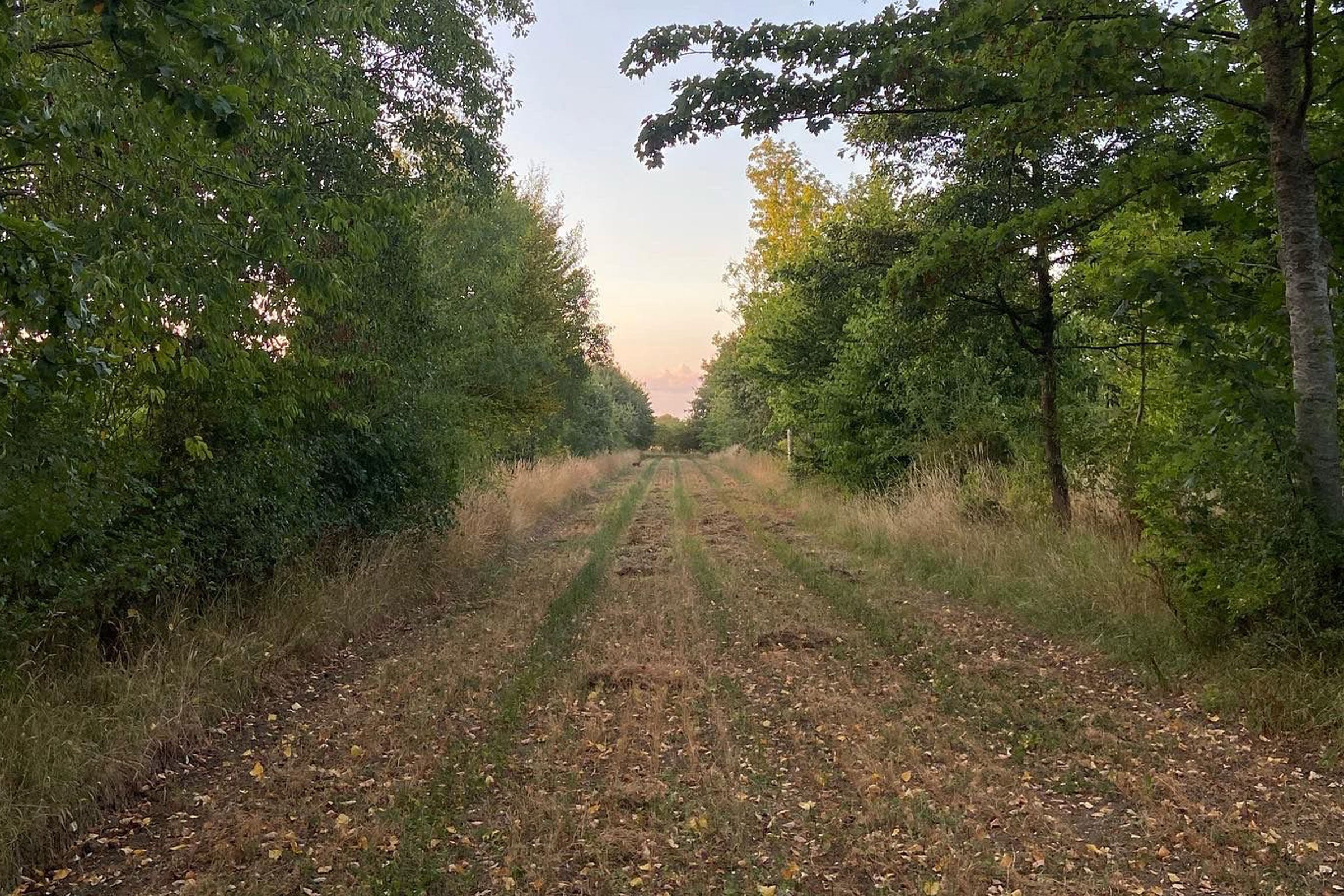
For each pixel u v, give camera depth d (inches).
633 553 533.3
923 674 260.8
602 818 167.9
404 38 397.7
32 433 201.0
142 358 196.5
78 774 172.2
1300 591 220.4
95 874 150.3
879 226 513.3
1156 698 233.8
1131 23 223.1
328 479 386.3
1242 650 230.8
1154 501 262.1
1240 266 283.7
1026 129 270.2
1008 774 184.7
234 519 293.1
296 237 223.3
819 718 222.4
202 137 202.2
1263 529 230.8
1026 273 416.2
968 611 342.3
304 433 358.0
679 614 349.4
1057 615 311.4
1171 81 236.2
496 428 845.8
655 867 149.0
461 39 429.4
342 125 350.0
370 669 280.8
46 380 156.6
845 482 714.8
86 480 222.4
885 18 258.8
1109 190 268.5
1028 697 237.6
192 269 198.1
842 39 259.6
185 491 277.1
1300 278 231.3
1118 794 176.4
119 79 151.7
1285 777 180.4
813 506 715.4
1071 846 154.2
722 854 153.5
